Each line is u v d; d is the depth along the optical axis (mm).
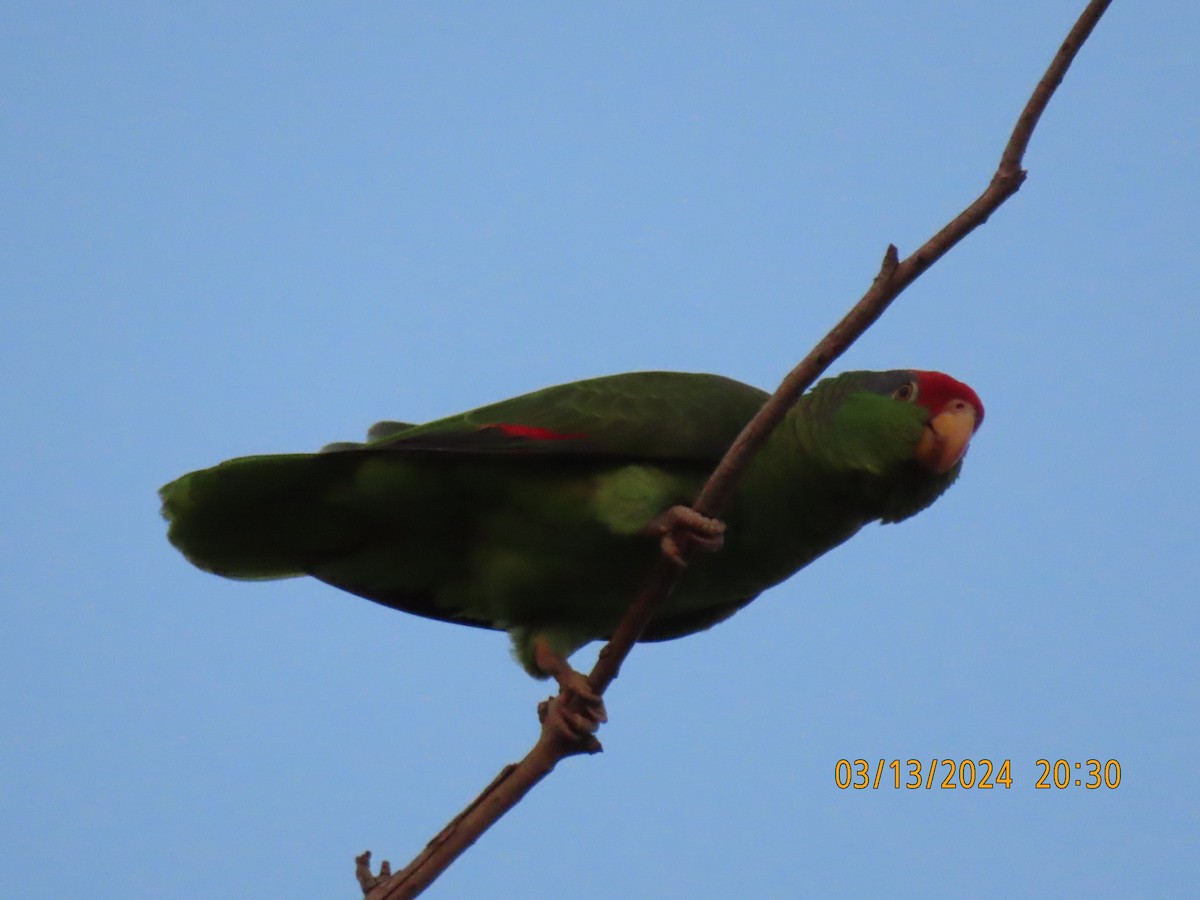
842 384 10711
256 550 10977
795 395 8008
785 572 10953
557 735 9250
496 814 9062
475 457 10094
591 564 10375
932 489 10547
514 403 10383
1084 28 7105
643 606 9047
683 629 11648
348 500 10406
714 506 8664
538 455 10039
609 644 9219
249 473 10117
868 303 7609
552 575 10492
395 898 8773
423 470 10180
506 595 10742
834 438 10336
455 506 10461
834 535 10797
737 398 10602
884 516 10703
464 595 11383
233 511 10547
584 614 10969
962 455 10227
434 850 8922
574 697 9250
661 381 10602
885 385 10570
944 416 10219
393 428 11242
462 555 10945
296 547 10969
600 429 10078
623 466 10117
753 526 10477
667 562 8891
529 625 11055
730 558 10609
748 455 8383
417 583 11375
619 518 9914
